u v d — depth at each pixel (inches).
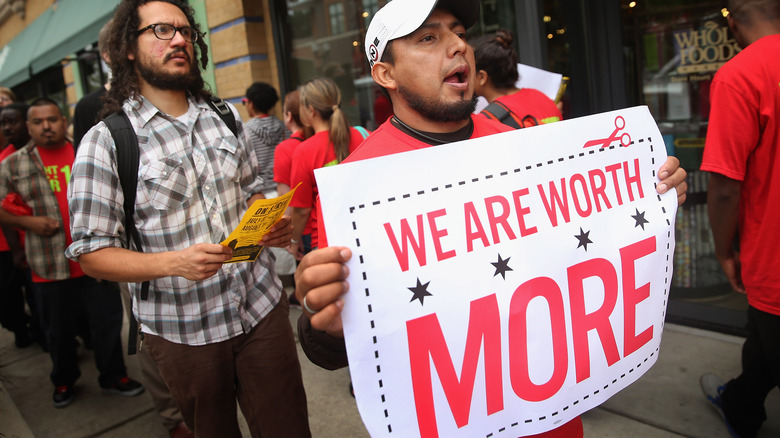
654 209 54.7
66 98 434.9
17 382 156.9
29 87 518.6
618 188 53.0
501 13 161.8
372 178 43.6
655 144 55.6
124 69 74.1
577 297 49.8
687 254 141.8
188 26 75.0
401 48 48.0
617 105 147.0
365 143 52.9
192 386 74.1
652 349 54.6
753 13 73.0
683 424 100.4
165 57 71.8
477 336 45.6
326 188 42.3
